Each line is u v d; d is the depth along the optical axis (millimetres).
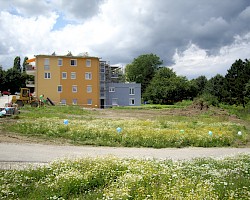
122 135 20875
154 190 7266
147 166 9797
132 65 132875
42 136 21078
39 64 68875
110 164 9992
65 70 70812
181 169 10102
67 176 8445
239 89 80500
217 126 30844
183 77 110688
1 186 7852
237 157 13750
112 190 7359
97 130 22125
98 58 73750
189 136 21562
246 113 55844
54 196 7285
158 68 131375
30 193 7715
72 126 24062
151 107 69062
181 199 6559
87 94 72750
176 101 101750
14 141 18641
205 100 63281
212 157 14273
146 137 20531
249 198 6965
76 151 16297
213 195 6820
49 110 45188
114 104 80688
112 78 89688
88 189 8031
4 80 110750
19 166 11484
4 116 32844
